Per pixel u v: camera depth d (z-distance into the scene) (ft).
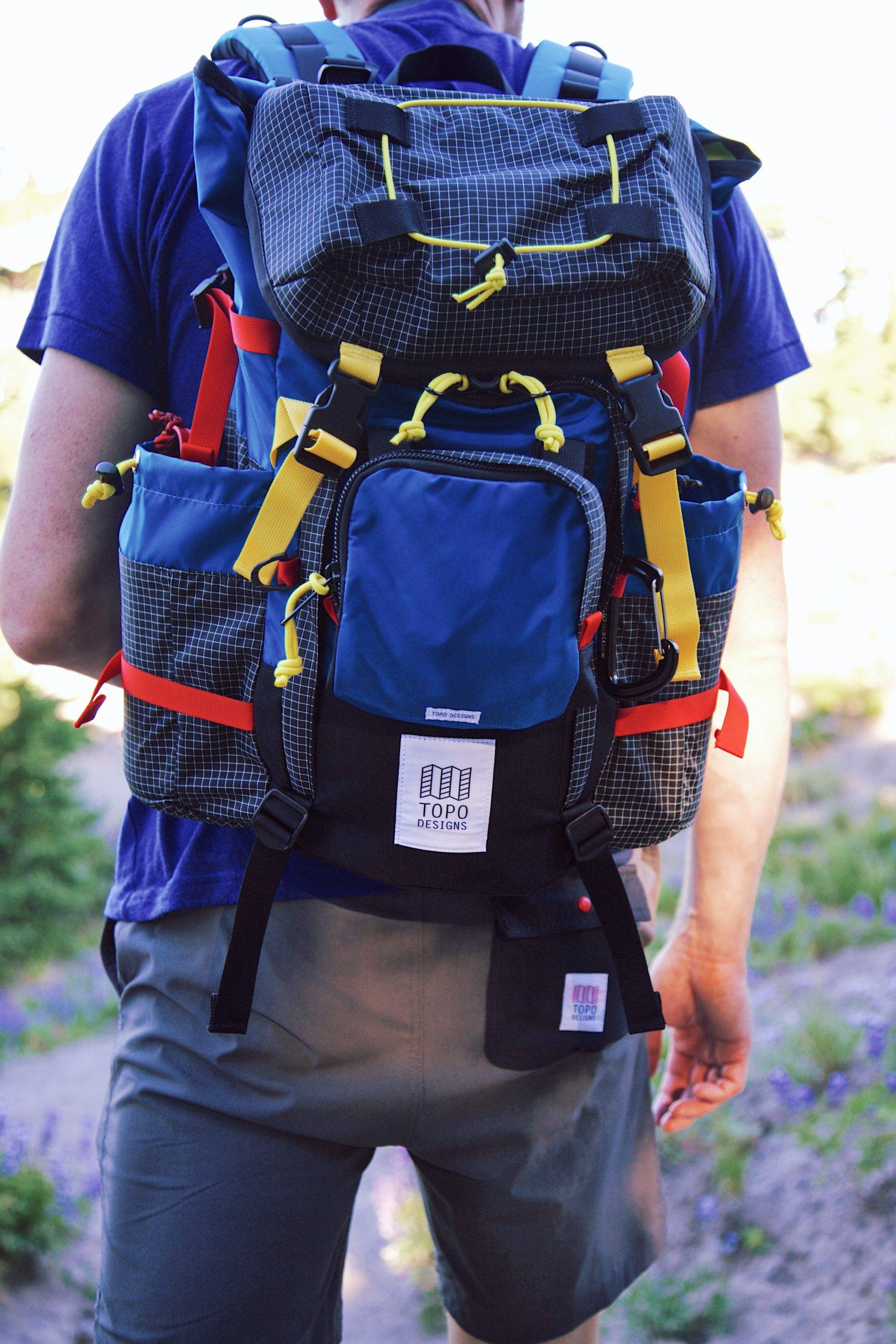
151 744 4.04
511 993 4.25
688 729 4.16
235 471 3.76
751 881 5.34
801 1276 9.45
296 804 3.87
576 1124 4.58
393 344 3.63
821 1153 10.48
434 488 3.56
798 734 26.53
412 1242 10.80
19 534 4.37
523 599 3.54
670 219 3.76
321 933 4.15
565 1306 4.79
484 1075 4.30
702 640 4.11
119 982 4.85
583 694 3.76
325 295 3.60
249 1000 3.97
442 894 4.15
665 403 3.76
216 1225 4.20
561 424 3.80
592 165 3.85
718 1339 9.11
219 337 3.89
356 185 3.64
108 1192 4.38
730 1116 11.57
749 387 4.83
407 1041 4.22
